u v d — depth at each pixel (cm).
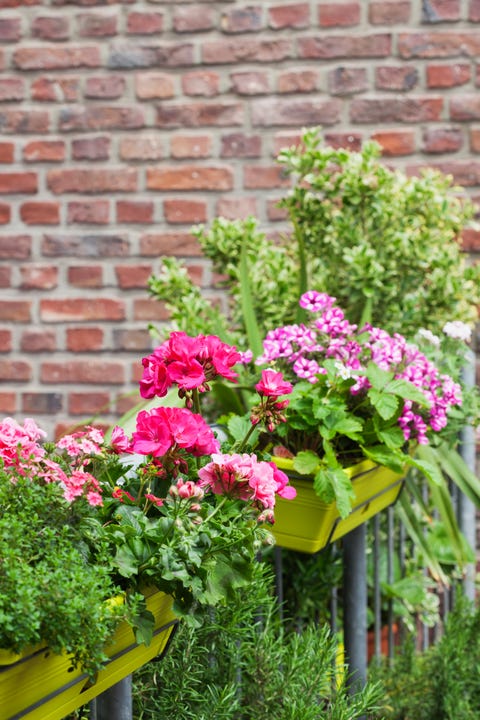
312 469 134
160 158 260
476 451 252
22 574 77
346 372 138
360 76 254
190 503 94
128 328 263
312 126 256
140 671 122
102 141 261
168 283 210
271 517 99
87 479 88
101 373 263
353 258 189
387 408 138
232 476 98
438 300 203
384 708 179
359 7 253
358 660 166
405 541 236
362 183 198
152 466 95
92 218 262
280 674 135
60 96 261
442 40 252
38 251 263
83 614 78
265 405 111
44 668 82
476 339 246
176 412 96
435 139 254
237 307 203
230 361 107
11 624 75
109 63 259
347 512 131
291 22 255
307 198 208
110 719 103
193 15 257
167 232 261
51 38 260
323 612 189
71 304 263
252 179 258
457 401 154
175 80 259
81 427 259
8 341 265
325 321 152
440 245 208
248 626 131
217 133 258
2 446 91
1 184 263
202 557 94
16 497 86
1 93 262
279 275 197
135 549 91
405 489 203
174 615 102
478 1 251
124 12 258
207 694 126
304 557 187
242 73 257
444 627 218
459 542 197
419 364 157
